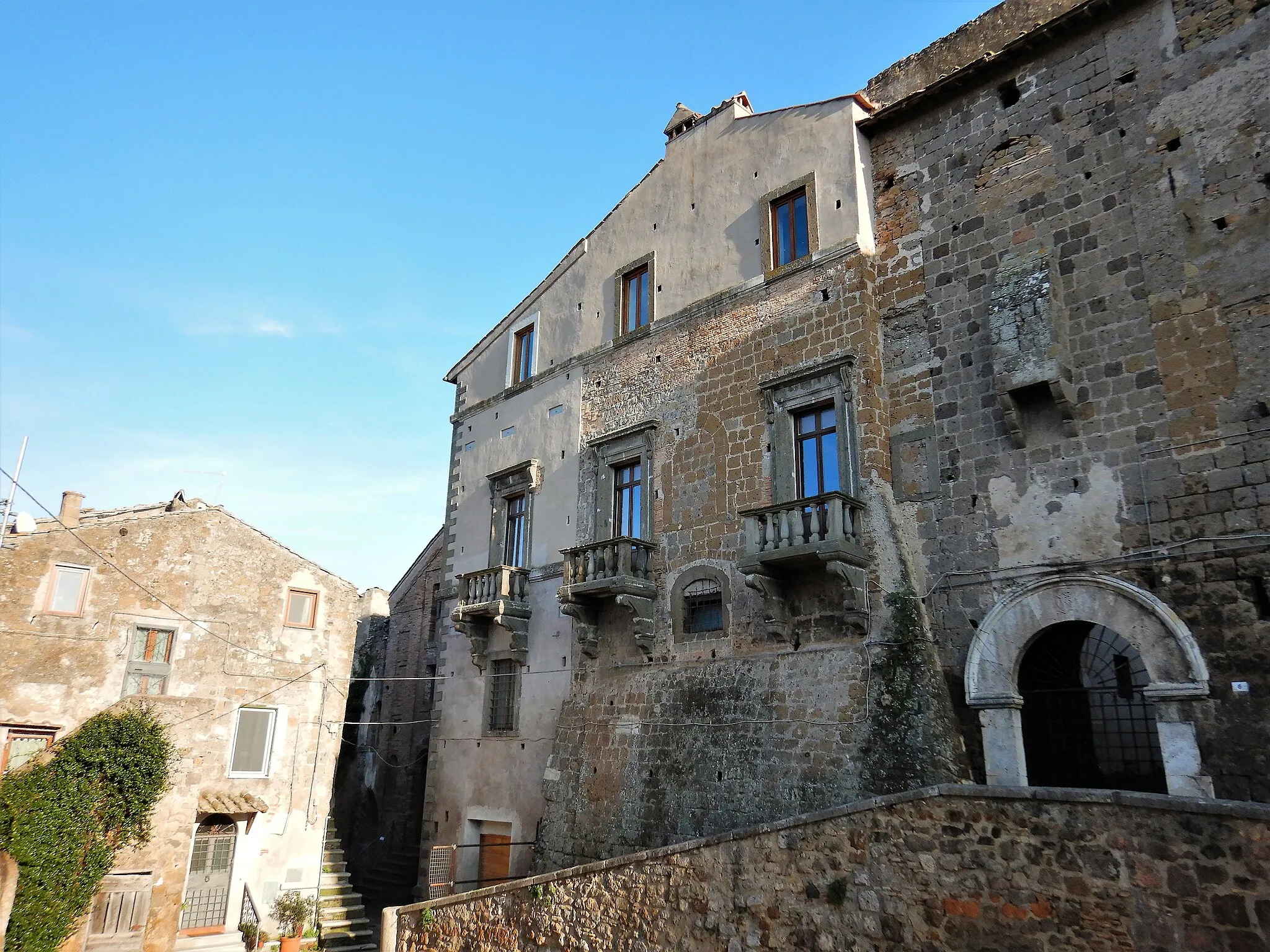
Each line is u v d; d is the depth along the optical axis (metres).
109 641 24.34
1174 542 14.78
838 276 20.16
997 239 18.23
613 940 15.16
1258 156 15.12
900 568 17.75
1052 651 16.25
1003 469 17.11
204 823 24.53
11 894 17.56
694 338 23.09
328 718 27.44
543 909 16.47
